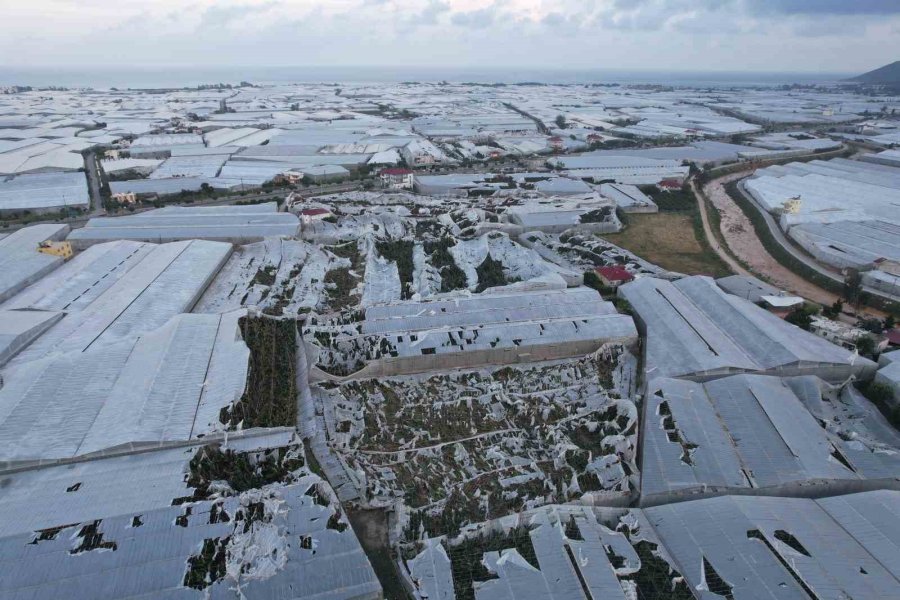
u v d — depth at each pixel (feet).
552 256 301.43
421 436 161.27
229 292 241.55
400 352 188.14
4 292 230.27
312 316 215.92
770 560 115.96
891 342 214.69
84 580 104.12
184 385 161.79
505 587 111.96
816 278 284.82
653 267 286.05
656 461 145.69
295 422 160.76
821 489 141.49
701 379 183.52
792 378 181.27
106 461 136.26
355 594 107.24
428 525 131.44
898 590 110.11
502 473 148.66
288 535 116.67
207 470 135.44
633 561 117.29
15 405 149.59
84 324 201.46
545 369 194.29
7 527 113.70
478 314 213.87
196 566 108.58
